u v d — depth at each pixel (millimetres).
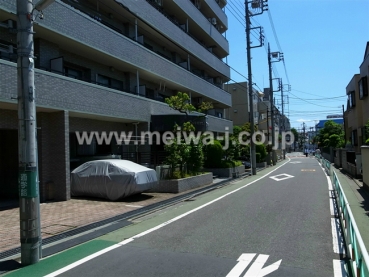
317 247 5824
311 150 81812
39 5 5727
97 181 11664
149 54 17109
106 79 15945
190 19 23266
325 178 18016
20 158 5422
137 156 16344
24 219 5363
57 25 11078
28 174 5398
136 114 15562
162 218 8805
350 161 20125
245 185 16156
